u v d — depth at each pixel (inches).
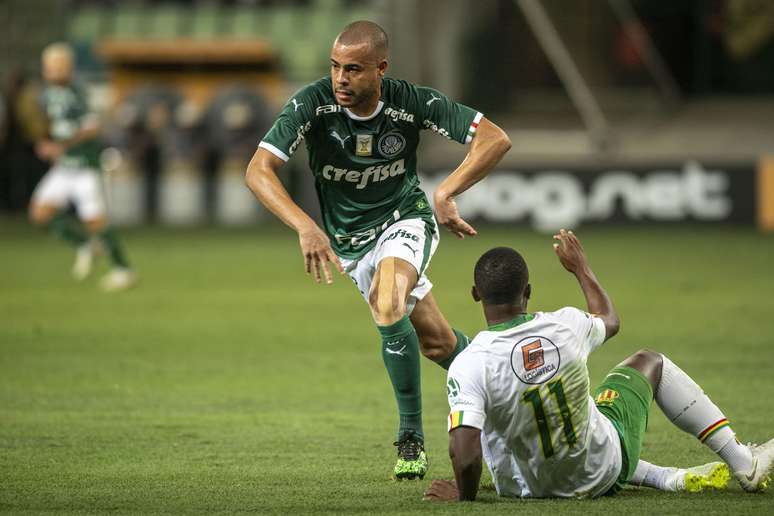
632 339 1159.6
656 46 2891.2
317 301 1492.4
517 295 553.0
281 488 623.8
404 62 2655.0
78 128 1576.0
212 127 2586.1
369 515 556.1
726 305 1385.3
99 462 694.5
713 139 2689.5
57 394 924.0
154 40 2645.2
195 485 632.4
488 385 542.6
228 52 2564.0
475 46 2847.0
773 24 2832.2
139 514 565.9
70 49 2709.2
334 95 644.1
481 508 551.2
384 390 936.9
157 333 1241.4
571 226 2367.1
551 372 541.3
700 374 974.4
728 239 2148.1
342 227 680.4
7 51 2844.5
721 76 2888.8
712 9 2861.7
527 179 2380.7
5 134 2672.2
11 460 700.0
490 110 2859.3
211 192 2605.8
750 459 586.9
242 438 765.3
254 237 2333.9
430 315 678.5
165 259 1975.9
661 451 710.5
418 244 661.9
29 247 2175.2
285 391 934.4
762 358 1048.2
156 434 777.6
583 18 2842.0
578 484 565.6
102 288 1620.3
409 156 668.7
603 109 2819.9
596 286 590.9
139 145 2588.6
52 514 568.1
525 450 554.6
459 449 538.0
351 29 623.2
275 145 627.8
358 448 733.3
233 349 1141.1
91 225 1595.7
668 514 542.0
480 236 2284.7
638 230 2330.2
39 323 1309.1
